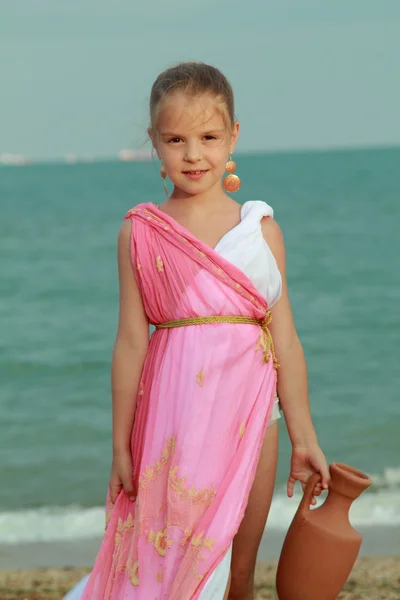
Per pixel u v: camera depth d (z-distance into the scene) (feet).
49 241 128.57
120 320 13.30
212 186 13.12
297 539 12.89
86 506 33.68
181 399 12.46
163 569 12.32
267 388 12.82
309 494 12.99
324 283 87.45
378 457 39.14
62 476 37.55
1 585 23.66
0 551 28.48
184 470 12.28
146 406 12.87
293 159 466.70
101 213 176.14
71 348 62.90
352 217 146.92
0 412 47.98
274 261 12.88
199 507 12.26
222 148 12.83
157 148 13.03
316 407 47.29
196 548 12.13
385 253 104.68
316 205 170.30
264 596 21.44
